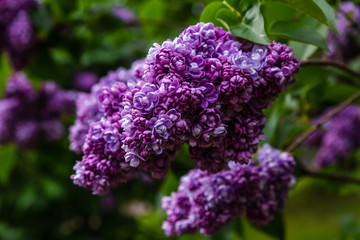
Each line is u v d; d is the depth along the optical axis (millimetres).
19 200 1574
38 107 1165
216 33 532
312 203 2803
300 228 2521
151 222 1264
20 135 1139
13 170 1524
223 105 515
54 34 1081
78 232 1696
